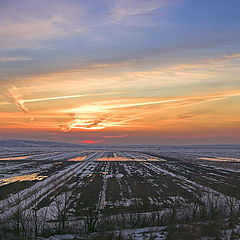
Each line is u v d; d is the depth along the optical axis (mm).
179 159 83312
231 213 17594
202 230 14219
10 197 24656
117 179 37062
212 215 17422
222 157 98625
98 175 41344
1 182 33594
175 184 32906
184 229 14422
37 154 105375
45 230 15148
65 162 66375
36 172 44750
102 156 97000
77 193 26781
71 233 14906
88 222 15828
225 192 27984
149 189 29203
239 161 78438
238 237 13227
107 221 16766
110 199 24234
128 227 15953
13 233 14938
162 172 46438
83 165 58688
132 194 26500
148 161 73562
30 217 18094
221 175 42625
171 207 21328
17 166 55031
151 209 20891
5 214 18828
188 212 19000
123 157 91500
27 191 27453
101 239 13516
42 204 22078
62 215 16969
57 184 32281
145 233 14352
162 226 15789
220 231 14203
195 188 30172
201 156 103625
